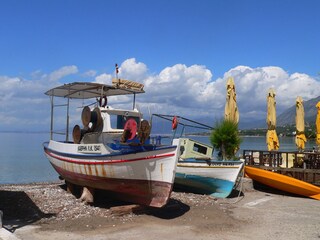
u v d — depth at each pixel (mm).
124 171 11648
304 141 21203
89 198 13180
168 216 11172
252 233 9531
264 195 15844
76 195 14656
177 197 14172
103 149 12430
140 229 9672
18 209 11695
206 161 14844
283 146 50406
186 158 15562
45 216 10844
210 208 12422
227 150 17203
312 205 13727
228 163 14852
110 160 11953
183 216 11172
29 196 13977
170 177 10695
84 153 13383
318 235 9422
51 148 16844
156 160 10938
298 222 10820
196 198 14188
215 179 14875
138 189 11664
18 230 9320
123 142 11758
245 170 17250
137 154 11250
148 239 8789
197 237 9047
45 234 9008
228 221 10703
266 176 16297
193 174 14867
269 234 9461
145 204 11734
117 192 12484
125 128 11844
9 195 14086
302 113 21422
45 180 24562
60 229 9477
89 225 9922
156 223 10336
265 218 11281
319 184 16672
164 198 10961
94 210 11773
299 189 15500
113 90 15383
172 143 10836
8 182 23188
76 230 9430
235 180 14844
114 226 9906
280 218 11320
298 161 18672
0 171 29703
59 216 10852
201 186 15094
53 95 17422
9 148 59781
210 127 17344
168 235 9172
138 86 15266
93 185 13086
